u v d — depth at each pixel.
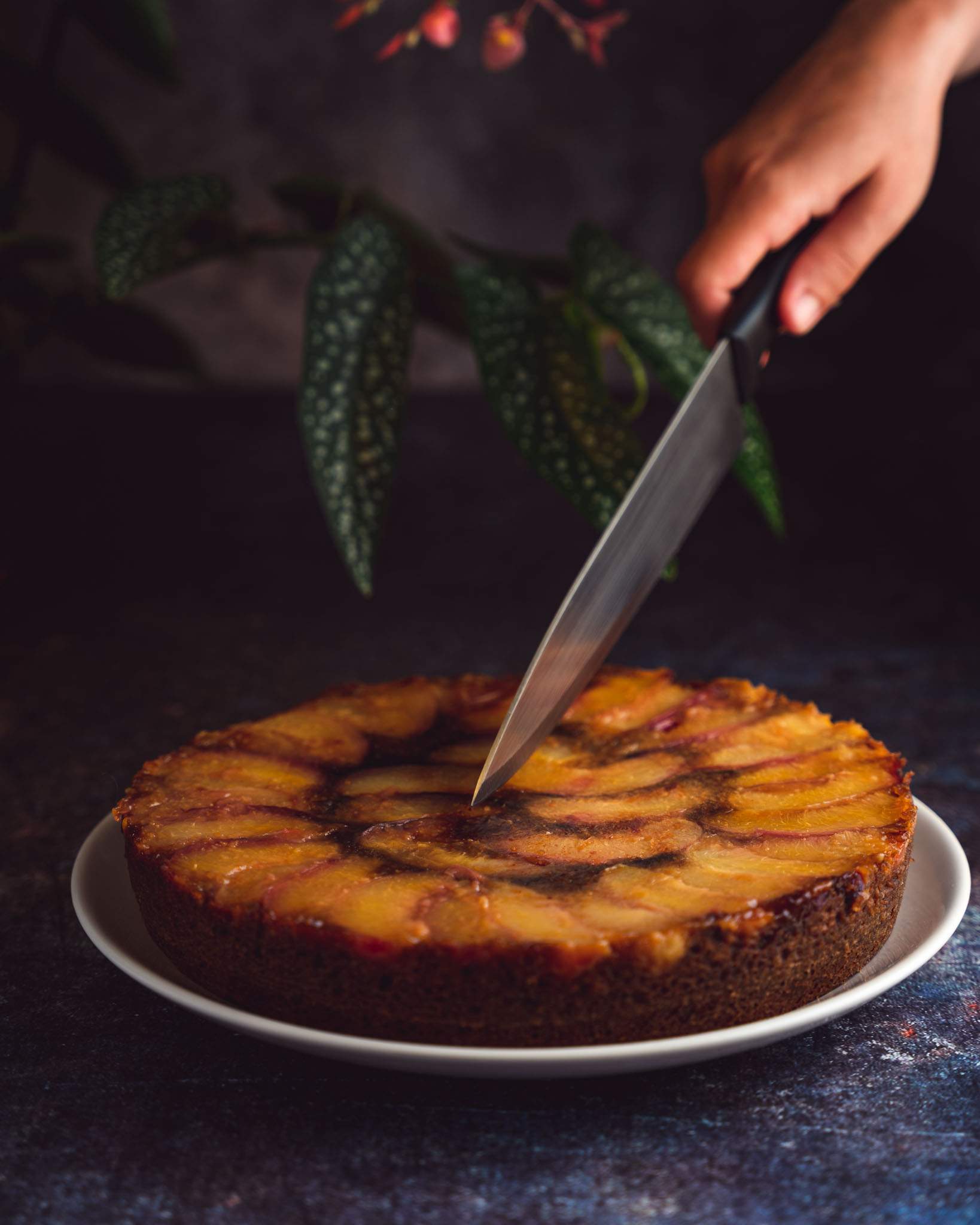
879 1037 0.64
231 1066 0.63
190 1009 0.60
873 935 0.63
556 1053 0.57
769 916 0.59
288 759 0.70
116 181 1.13
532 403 0.83
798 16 1.67
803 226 0.77
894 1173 0.58
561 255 1.75
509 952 0.58
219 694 0.95
